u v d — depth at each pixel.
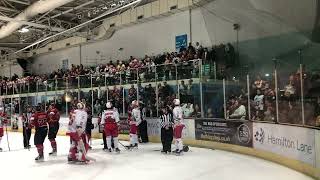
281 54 8.76
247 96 10.31
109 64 19.06
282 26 8.50
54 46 26.08
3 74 33.06
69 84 18.22
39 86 20.45
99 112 16.20
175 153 10.41
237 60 11.02
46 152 11.86
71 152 9.39
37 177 7.78
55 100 19.05
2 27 20.42
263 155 9.38
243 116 10.48
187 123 12.61
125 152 11.16
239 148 10.49
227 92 11.16
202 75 12.31
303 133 7.51
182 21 16.94
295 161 7.87
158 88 13.93
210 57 12.45
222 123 11.16
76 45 24.12
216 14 12.35
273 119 9.05
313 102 7.32
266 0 8.69
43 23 21.59
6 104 22.77
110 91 15.89
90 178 7.50
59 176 7.82
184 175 7.52
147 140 13.77
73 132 9.28
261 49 9.70
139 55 19.45
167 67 13.78
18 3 18.45
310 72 7.54
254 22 9.87
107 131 11.08
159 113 13.70
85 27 21.72
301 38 7.80
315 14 6.98
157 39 18.33
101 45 22.27
